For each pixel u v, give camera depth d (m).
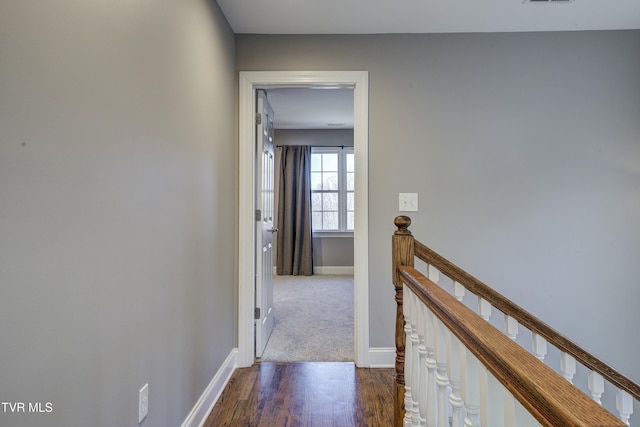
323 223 5.84
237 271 2.37
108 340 0.97
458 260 2.37
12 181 0.67
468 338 0.76
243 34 2.38
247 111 2.38
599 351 2.34
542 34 2.39
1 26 0.64
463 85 2.39
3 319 0.65
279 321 3.34
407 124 2.39
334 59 2.38
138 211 1.12
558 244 2.37
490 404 0.69
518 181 2.38
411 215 2.38
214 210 1.92
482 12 2.15
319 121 5.22
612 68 2.38
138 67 1.12
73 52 0.82
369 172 2.38
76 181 0.84
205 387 1.78
